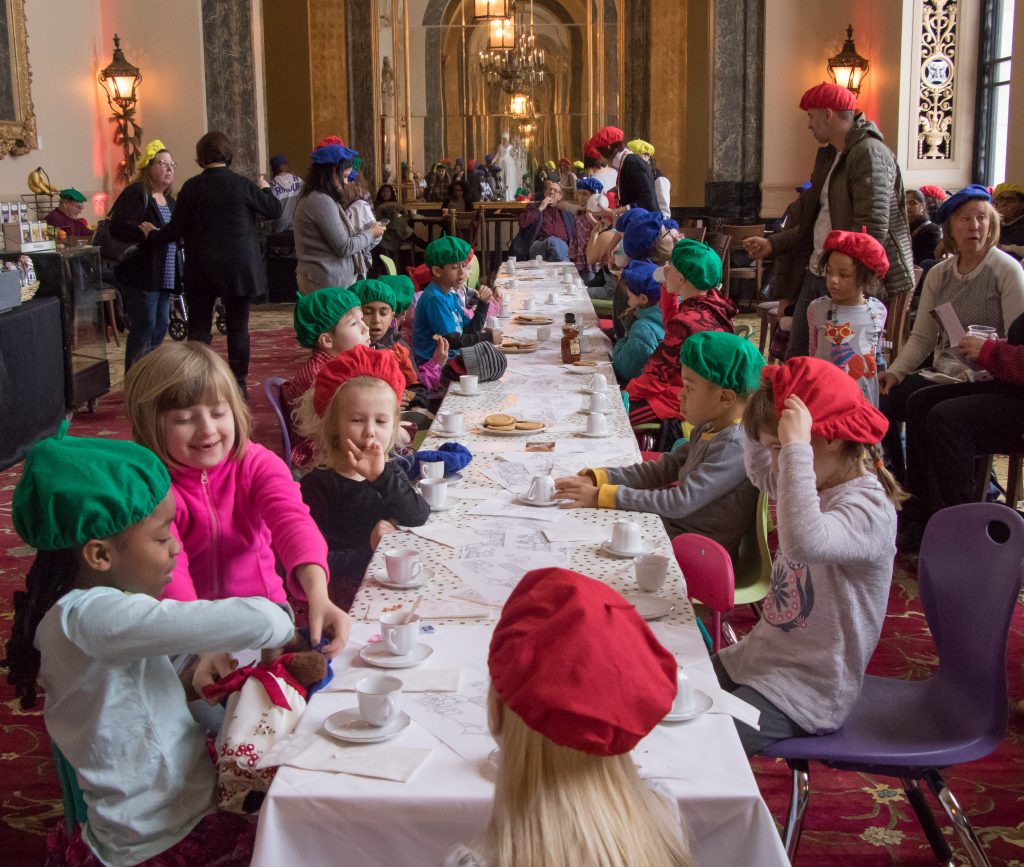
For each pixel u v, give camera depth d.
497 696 1.21
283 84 15.79
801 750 2.07
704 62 15.58
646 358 4.99
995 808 2.75
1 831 2.68
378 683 1.72
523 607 1.19
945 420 4.18
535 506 2.79
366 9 15.60
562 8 16.03
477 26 16.11
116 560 1.68
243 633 1.65
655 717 1.15
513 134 16.34
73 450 1.66
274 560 2.50
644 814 1.17
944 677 2.26
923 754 2.05
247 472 2.35
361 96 15.81
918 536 4.57
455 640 1.98
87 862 1.68
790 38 12.58
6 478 6.01
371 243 6.68
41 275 7.02
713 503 2.91
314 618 2.06
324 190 6.36
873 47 11.62
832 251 4.23
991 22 10.27
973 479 4.23
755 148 12.95
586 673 1.12
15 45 9.59
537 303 7.11
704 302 4.33
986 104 10.39
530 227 11.48
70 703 1.66
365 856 1.49
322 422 2.80
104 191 11.67
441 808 1.46
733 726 1.66
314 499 2.74
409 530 2.59
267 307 13.17
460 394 4.19
